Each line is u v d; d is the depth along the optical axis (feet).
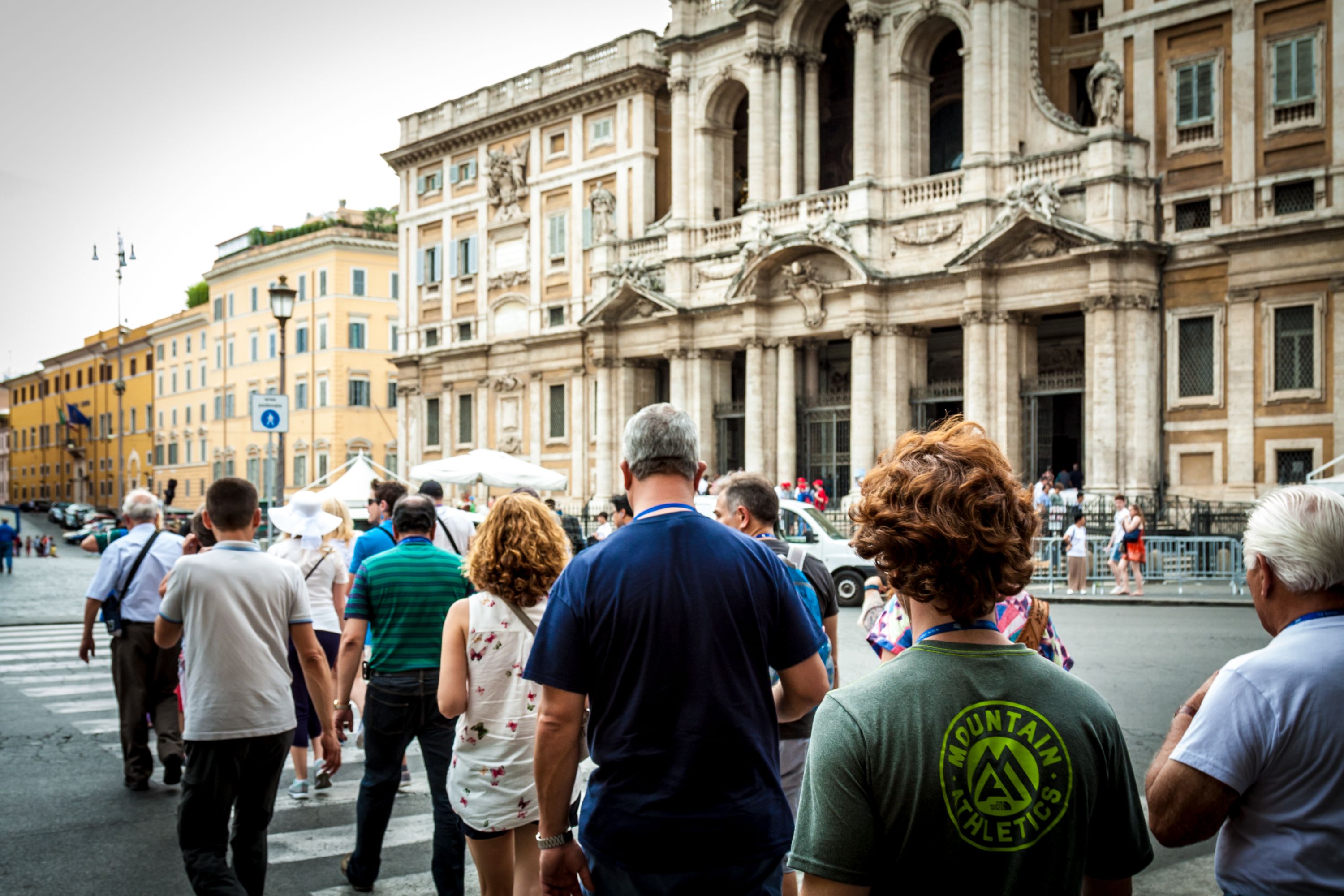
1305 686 10.78
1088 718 9.46
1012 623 19.08
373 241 214.90
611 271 144.05
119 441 275.18
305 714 31.73
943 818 9.08
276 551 34.42
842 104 140.05
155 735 41.65
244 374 239.91
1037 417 107.65
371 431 214.90
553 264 158.61
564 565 19.70
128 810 30.01
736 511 22.62
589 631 13.76
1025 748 9.17
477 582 19.39
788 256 123.75
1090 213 102.01
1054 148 108.78
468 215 172.76
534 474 81.00
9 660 57.16
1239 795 11.00
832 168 141.18
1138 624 64.03
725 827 13.10
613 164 150.71
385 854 26.48
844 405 123.65
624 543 14.01
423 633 23.16
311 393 216.54
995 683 9.44
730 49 134.82
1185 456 101.09
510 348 163.94
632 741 13.37
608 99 151.33
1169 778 11.22
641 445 14.61
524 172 163.22
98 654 59.21
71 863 25.62
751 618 13.79
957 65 129.18
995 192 110.01
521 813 18.94
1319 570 11.21
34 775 33.81
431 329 179.83
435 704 22.95
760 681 13.79
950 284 112.06
